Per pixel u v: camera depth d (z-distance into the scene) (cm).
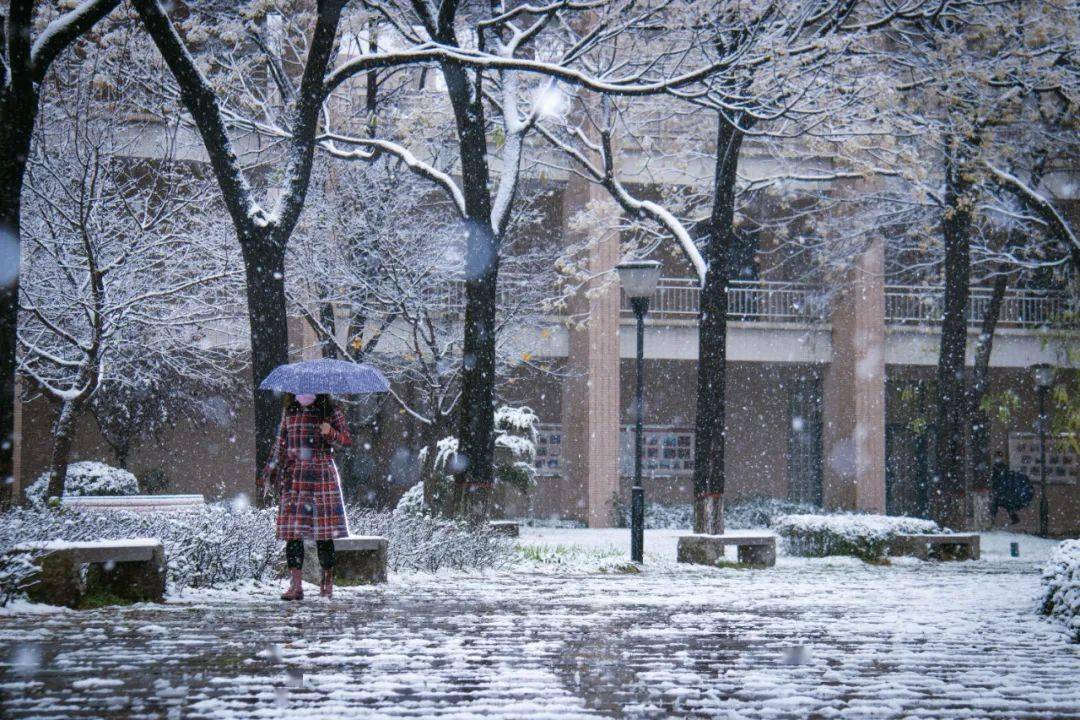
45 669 505
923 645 650
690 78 1430
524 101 2039
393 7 1858
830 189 3041
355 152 1891
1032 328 3344
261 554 1028
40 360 1830
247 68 1989
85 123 1518
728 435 3459
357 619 721
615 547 2191
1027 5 1905
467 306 1684
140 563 838
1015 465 3597
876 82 1670
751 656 586
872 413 3117
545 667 530
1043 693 490
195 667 512
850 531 1998
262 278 1306
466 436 1664
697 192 2488
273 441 1291
